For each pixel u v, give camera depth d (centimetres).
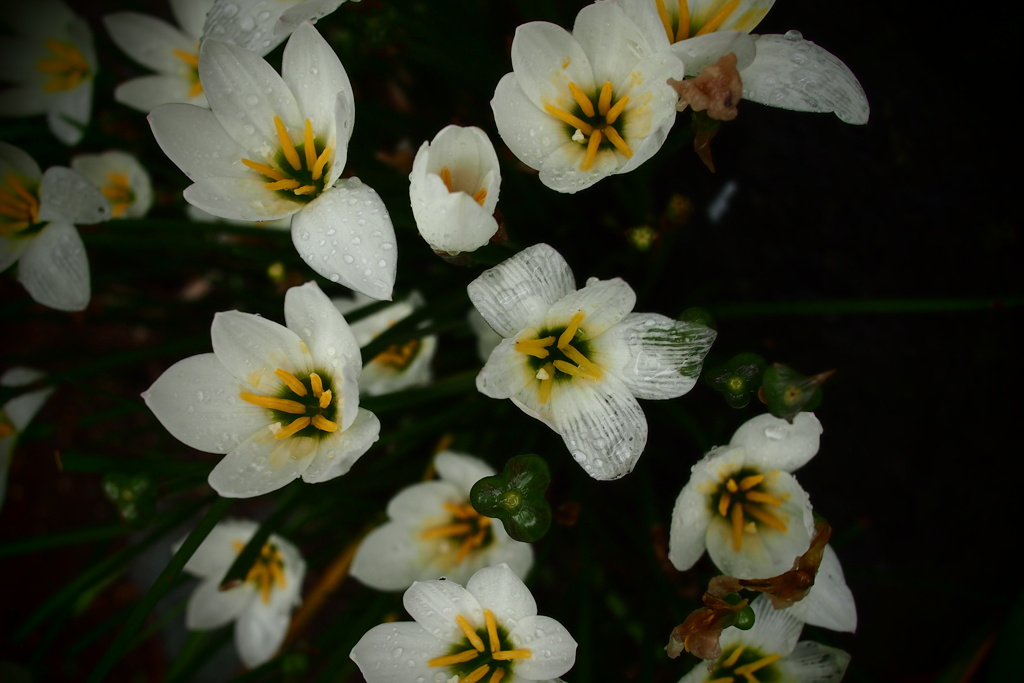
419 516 32
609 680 36
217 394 29
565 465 37
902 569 36
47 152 37
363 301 36
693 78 28
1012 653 33
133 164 37
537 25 28
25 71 37
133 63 39
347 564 37
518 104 29
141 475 30
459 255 28
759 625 29
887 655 36
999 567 35
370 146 38
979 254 34
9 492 44
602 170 29
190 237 36
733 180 36
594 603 36
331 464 28
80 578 33
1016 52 34
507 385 28
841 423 36
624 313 28
